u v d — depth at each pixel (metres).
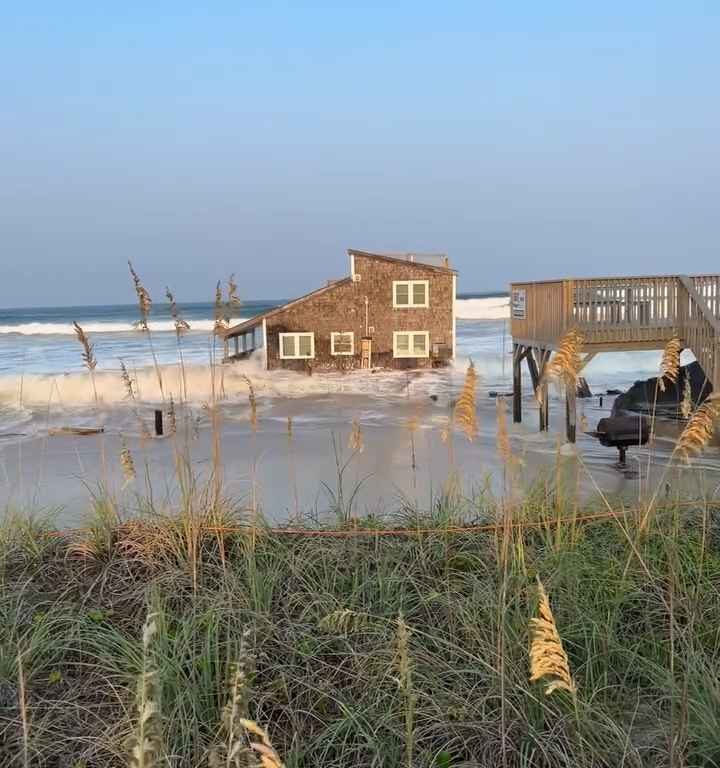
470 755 3.42
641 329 12.25
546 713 3.52
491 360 31.94
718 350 11.19
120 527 5.83
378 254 29.81
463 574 4.93
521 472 6.83
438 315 30.31
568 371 4.31
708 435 4.02
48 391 21.36
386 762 3.40
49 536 5.87
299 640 4.27
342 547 5.38
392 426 14.72
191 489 5.73
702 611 4.39
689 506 6.04
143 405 18.86
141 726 2.09
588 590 4.62
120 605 4.81
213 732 3.51
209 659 3.89
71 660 4.24
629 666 3.98
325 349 29.78
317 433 13.98
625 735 3.32
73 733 3.60
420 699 3.70
